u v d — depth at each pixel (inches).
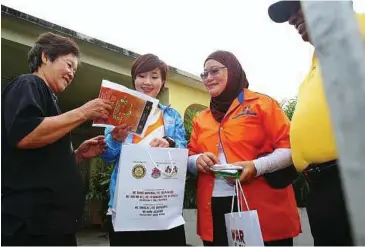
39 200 49.1
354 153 20.0
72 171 54.6
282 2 55.4
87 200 207.2
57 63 57.7
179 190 62.7
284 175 69.3
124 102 60.4
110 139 68.1
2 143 49.8
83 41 157.2
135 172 59.2
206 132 75.7
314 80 55.6
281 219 67.0
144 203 59.4
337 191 49.9
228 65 74.5
